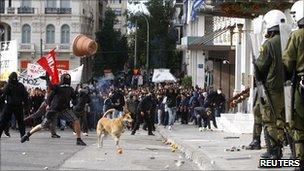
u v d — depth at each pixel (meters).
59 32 84.81
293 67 9.20
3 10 84.94
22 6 84.69
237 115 23.50
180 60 81.88
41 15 84.50
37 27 84.56
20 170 11.43
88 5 91.62
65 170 11.65
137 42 83.06
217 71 44.81
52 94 17.53
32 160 13.11
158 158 14.38
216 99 28.38
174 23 82.19
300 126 9.27
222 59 41.91
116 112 28.50
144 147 17.78
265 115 11.18
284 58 9.21
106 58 93.62
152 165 12.85
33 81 26.95
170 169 12.28
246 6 21.41
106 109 28.62
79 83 29.95
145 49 82.56
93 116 29.19
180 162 13.38
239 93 27.95
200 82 51.22
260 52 10.57
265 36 11.09
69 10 84.62
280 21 10.70
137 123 25.33
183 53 77.94
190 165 13.16
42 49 83.50
